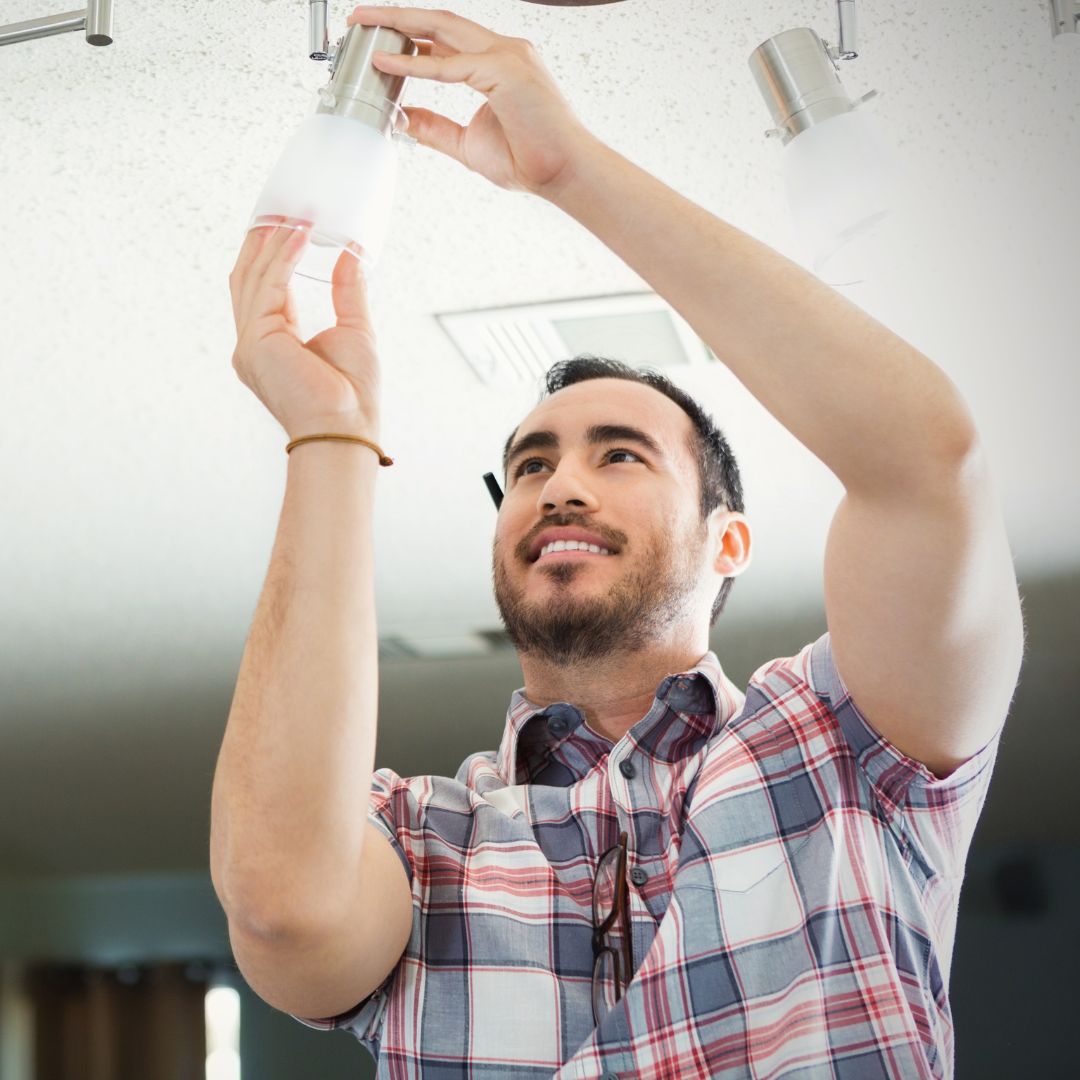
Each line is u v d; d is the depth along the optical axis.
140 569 2.61
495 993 0.93
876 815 0.97
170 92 1.61
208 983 3.47
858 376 0.81
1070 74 1.57
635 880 0.96
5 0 1.50
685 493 1.17
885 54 1.56
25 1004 3.42
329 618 0.87
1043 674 2.68
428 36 0.95
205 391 2.16
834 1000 0.89
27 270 1.92
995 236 1.81
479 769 1.12
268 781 0.85
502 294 1.94
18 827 3.34
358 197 0.92
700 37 1.53
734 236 0.86
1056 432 2.16
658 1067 0.87
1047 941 2.92
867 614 0.89
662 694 1.04
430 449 2.28
